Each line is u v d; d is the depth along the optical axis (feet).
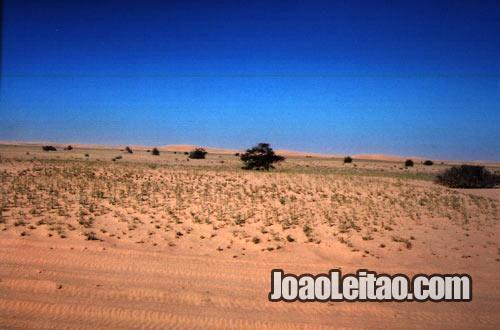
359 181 101.71
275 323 25.11
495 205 74.74
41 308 26.17
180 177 95.20
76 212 53.21
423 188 94.48
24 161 131.03
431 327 25.22
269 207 61.98
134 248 40.37
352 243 44.50
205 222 51.29
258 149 153.48
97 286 30.04
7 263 34.40
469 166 115.65
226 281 32.14
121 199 63.41
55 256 36.70
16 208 53.62
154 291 29.43
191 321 25.04
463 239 48.16
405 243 45.03
